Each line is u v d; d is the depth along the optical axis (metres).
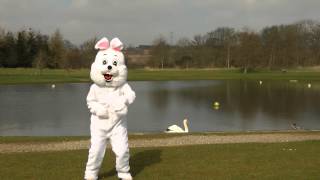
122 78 12.45
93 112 12.27
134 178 13.05
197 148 17.53
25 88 71.69
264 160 15.23
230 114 41.34
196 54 140.00
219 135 21.66
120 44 12.52
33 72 109.44
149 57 140.62
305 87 75.00
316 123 36.06
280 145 18.17
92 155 12.33
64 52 120.00
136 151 17.06
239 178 12.96
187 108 46.19
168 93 64.00
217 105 47.41
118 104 12.19
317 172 13.59
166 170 13.95
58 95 60.16
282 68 127.94
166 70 129.38
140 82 88.56
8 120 37.19
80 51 124.25
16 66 120.75
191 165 14.59
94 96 12.45
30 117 38.94
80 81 87.38
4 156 16.16
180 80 93.94
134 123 36.12
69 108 45.66
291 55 128.25
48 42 125.88
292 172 13.59
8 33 123.38
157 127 34.12
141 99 55.50
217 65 139.38
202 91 67.31
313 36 137.88
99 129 12.30
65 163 14.93
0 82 81.38
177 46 143.75
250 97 58.00
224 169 14.02
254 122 36.47
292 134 22.05
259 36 128.50
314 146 17.92
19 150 17.77
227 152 16.66
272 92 65.38
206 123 36.00
